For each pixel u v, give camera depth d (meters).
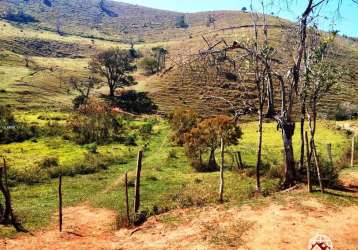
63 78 135.88
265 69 24.50
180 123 49.97
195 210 19.34
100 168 36.62
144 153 45.28
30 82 125.06
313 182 22.92
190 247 15.33
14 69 139.88
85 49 197.25
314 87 24.62
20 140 57.59
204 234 16.23
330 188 21.66
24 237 18.53
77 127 57.91
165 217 18.89
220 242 15.37
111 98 112.94
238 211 18.31
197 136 35.47
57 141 55.91
